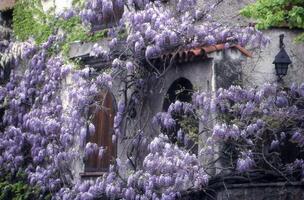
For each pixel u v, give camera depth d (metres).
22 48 21.55
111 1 19.33
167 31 17.53
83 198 18.17
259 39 17.20
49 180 19.95
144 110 18.47
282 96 16.83
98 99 19.19
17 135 20.95
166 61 17.84
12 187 20.84
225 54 17.27
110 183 17.88
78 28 20.72
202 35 17.33
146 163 16.61
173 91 18.06
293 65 18.42
